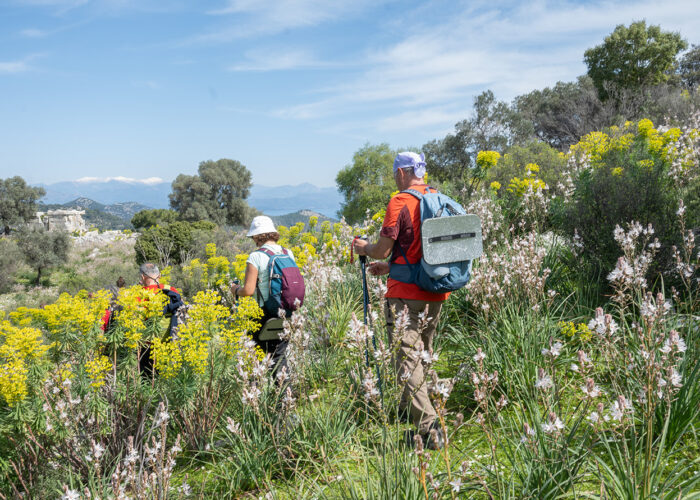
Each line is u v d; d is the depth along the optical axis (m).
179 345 3.68
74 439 3.42
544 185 7.27
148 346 3.98
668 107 20.09
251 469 3.00
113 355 4.05
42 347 3.61
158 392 3.83
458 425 1.94
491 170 11.89
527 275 3.96
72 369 3.72
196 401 3.79
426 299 3.13
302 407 3.51
